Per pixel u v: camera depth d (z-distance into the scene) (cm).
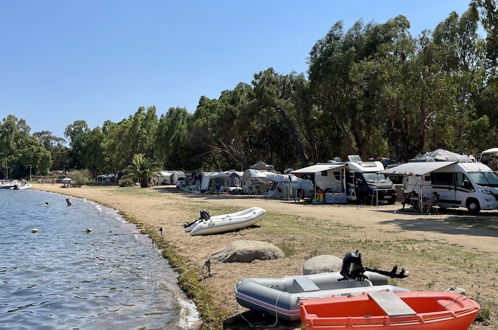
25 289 1210
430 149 4191
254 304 820
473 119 4441
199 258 1447
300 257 1305
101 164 10569
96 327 905
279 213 2522
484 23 2392
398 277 884
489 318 765
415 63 3456
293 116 4928
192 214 2764
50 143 17050
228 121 5184
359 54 4050
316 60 4103
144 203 3947
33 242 2030
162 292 1131
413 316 625
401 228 1842
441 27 4488
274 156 6425
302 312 659
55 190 7669
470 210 2339
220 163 7494
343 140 4638
